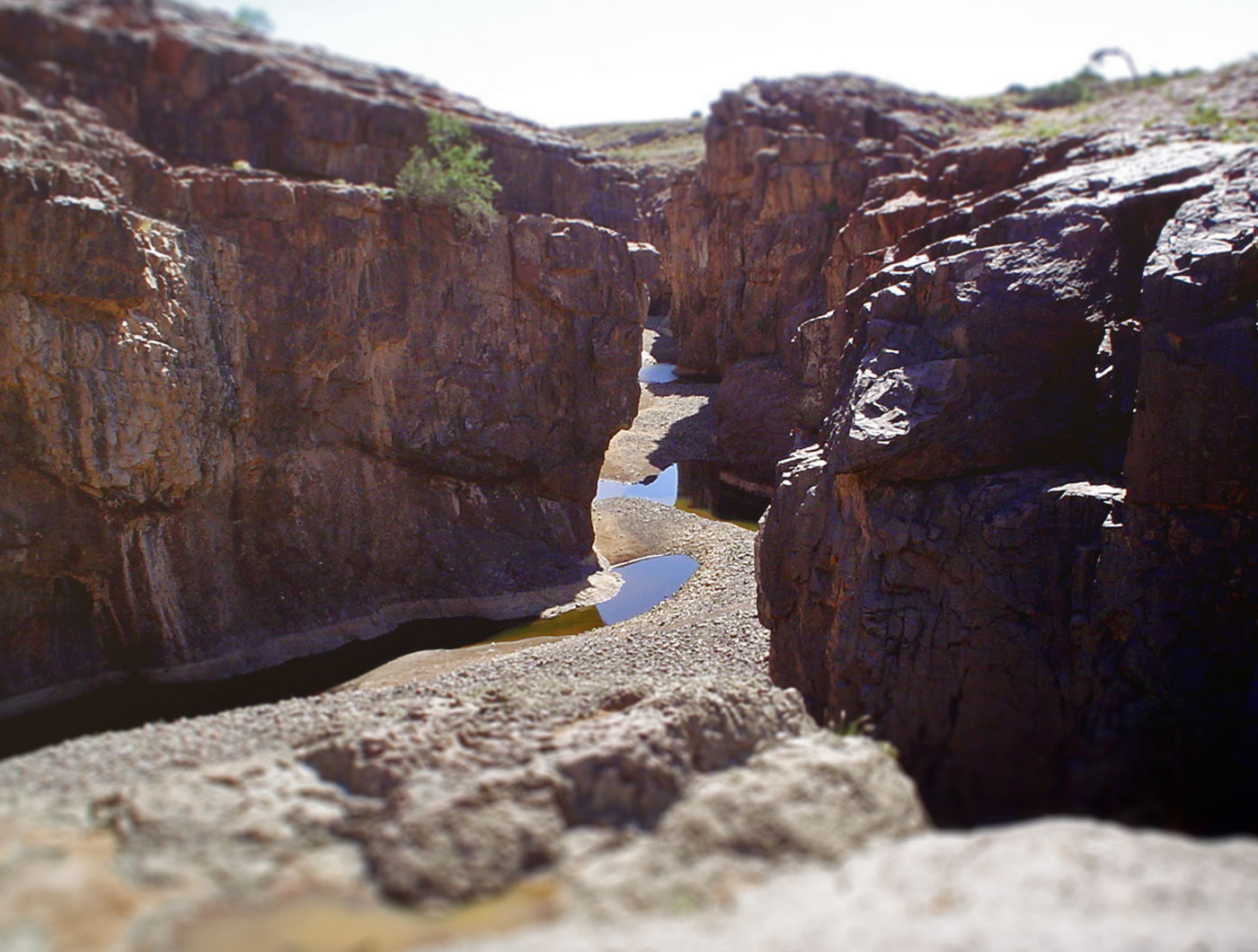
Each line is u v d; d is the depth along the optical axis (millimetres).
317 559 24812
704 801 9305
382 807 9406
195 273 22891
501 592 27219
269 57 30312
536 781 9508
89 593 21219
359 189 25406
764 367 42906
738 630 21797
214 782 10039
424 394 26750
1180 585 15305
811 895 7508
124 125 27781
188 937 7680
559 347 29188
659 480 41188
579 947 6816
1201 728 13242
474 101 35312
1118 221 20297
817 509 18547
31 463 20016
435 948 7242
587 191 35344
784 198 45906
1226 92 43531
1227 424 15297
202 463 22438
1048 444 18391
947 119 52688
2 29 26188
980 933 6461
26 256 19578
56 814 9539
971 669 16125
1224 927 6410
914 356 19094
